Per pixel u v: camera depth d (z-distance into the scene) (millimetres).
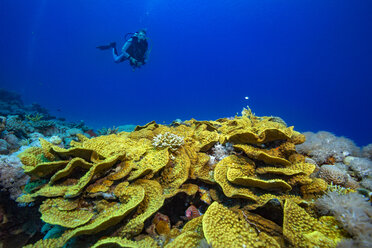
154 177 2936
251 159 3004
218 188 2812
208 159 3156
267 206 2475
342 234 1970
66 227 2281
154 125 4961
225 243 1926
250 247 1927
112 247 2031
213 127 4441
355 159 3324
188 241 2064
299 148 3725
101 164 2488
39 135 6566
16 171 3260
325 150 3576
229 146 3404
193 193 2705
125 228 2197
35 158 2998
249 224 2244
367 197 2379
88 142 3217
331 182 2666
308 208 2389
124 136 4191
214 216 2209
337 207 2135
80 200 2471
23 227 3307
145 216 2221
